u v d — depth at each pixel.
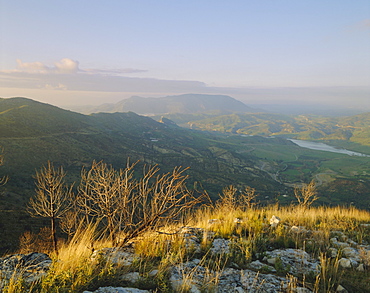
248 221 7.77
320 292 3.47
